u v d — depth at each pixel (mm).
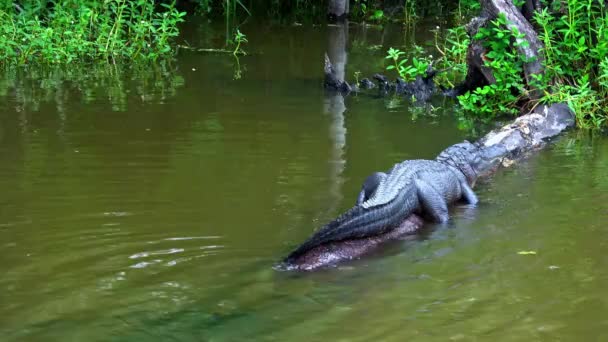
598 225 7418
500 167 9570
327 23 21297
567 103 11648
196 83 13547
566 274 6293
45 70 14297
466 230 7430
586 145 10555
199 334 5234
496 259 6633
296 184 8438
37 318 5414
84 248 6598
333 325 5387
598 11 12664
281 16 22391
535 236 7180
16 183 8211
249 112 11586
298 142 10078
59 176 8469
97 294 5777
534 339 5230
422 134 10781
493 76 12586
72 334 5211
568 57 12023
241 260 6457
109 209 7539
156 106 11781
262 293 5867
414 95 13281
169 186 8242
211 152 9508
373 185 7828
